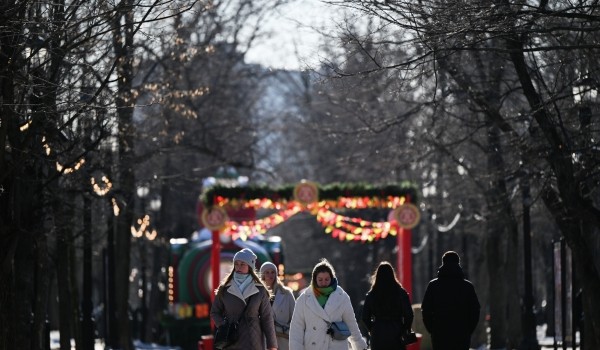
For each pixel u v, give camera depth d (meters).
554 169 55.50
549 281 118.62
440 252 125.75
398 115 79.44
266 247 119.25
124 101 61.72
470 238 131.50
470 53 62.94
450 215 116.75
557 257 66.69
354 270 171.38
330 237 174.88
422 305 46.53
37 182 56.47
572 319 64.38
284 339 47.16
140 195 114.56
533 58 56.53
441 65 59.59
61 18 49.28
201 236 120.69
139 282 153.62
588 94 59.19
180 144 92.06
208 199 91.75
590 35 52.53
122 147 69.44
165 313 114.44
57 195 60.09
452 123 76.44
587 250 58.81
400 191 94.12
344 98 85.75
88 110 51.06
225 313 41.16
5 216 51.34
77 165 59.22
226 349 40.88
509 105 78.94
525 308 78.38
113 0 49.53
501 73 67.69
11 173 50.47
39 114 48.94
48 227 65.12
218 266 92.75
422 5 45.50
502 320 93.06
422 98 82.69
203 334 112.44
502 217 81.19
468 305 45.97
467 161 92.94
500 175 69.06
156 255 129.62
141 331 125.31
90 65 50.50
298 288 124.62
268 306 41.34
